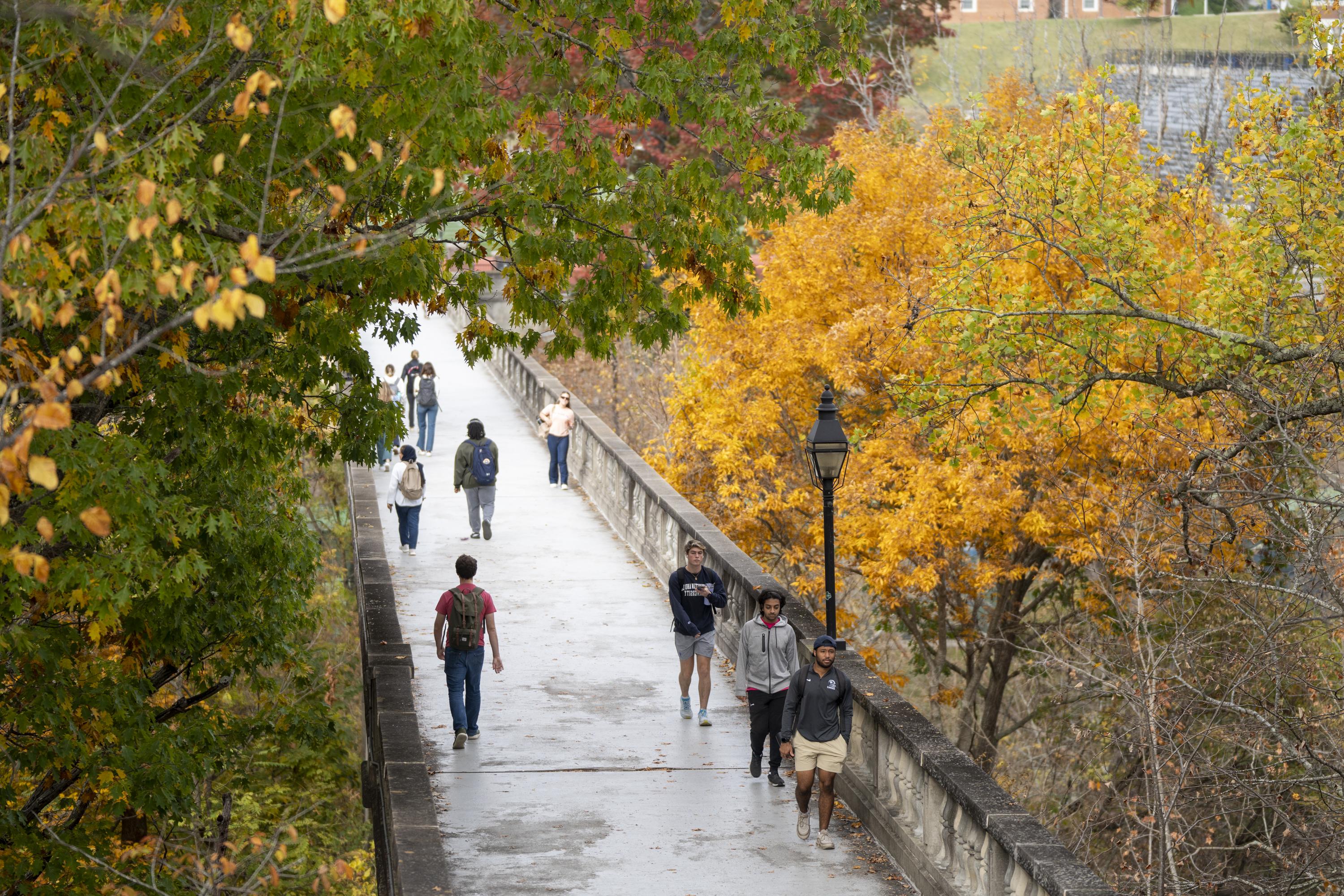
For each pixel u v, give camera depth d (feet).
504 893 97.40
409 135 91.61
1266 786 158.20
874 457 242.17
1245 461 161.58
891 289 246.06
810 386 265.54
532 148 113.39
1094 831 211.61
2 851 104.78
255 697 218.18
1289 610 158.30
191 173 86.74
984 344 149.79
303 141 91.91
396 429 130.52
